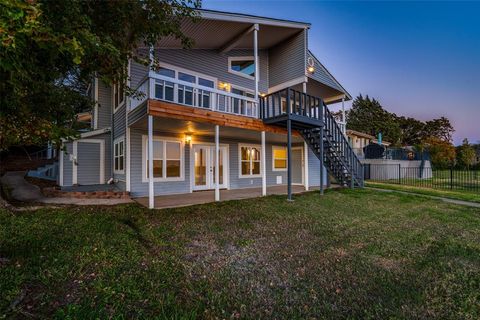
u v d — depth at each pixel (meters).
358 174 10.33
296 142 11.75
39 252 2.92
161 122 6.73
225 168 10.15
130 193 7.71
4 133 2.68
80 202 6.62
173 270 2.63
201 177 9.43
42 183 10.02
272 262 2.95
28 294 2.03
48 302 1.93
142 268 2.63
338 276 2.62
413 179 14.88
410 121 42.34
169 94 8.32
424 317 1.95
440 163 23.14
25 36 1.56
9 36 1.27
